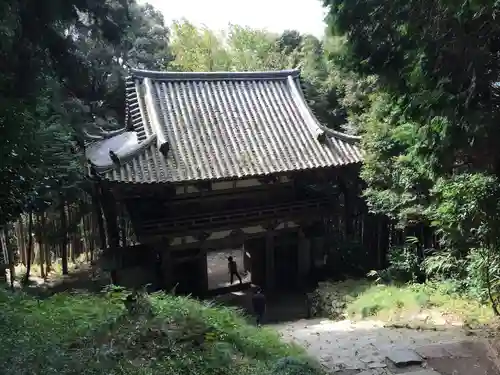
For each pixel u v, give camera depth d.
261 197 17.91
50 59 13.94
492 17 6.02
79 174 17.59
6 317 6.73
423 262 15.20
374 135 15.70
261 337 7.89
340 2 8.30
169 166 15.33
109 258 16.22
